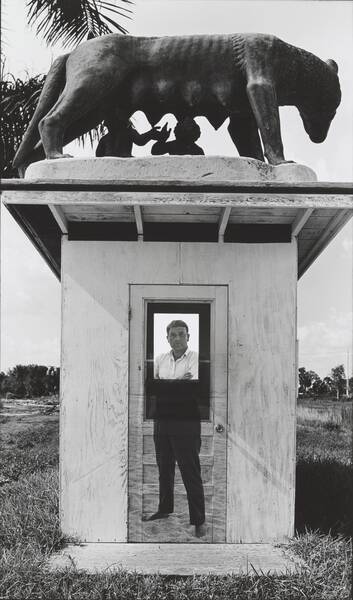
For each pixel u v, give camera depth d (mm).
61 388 5090
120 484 5066
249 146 5883
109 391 5090
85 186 4531
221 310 5121
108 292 5109
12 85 9242
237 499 5074
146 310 5121
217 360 5105
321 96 5562
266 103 5117
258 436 5090
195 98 5316
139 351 5102
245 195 4551
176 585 4270
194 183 4531
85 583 4215
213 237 5141
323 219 5238
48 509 5648
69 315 5098
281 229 5160
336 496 6074
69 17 8516
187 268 5121
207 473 5082
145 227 5129
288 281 5141
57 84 5473
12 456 9234
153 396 5098
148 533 5066
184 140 5652
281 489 5074
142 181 4523
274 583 4254
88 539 5062
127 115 5566
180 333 5105
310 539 4871
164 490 5078
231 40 5273
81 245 5125
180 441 5090
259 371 5109
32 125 5543
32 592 4121
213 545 5008
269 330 5121
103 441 5082
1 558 4535
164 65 5277
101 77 5168
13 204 4703
